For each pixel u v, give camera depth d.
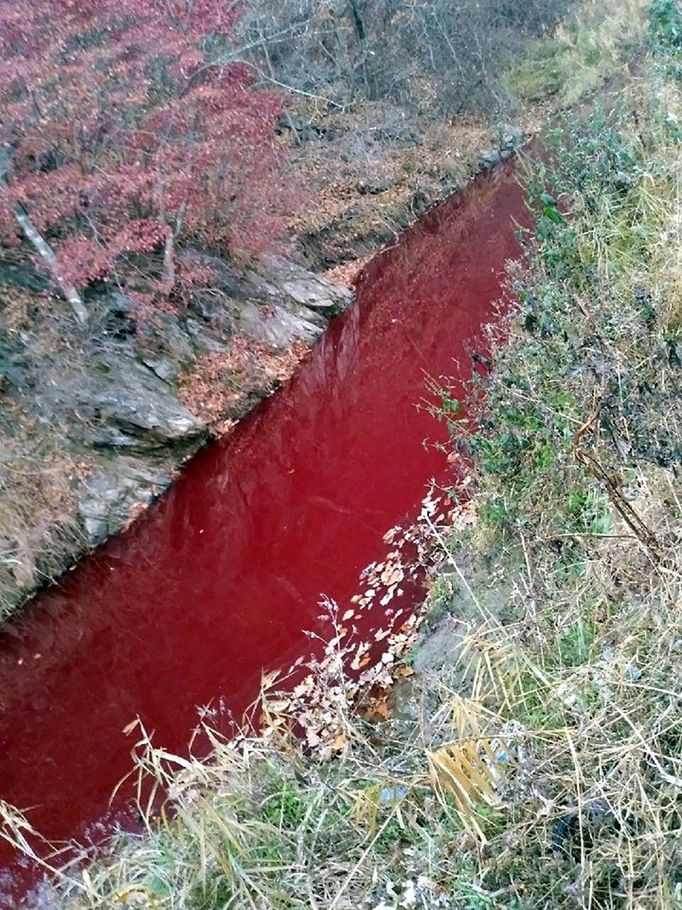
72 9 8.38
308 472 7.70
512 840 2.43
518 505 4.55
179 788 3.22
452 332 9.39
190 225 9.81
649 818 2.30
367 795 2.84
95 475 7.75
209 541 7.16
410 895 2.41
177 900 2.69
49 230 8.80
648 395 3.66
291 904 2.59
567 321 4.98
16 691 5.97
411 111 16.66
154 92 9.16
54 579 6.96
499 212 13.22
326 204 13.57
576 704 2.74
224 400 9.13
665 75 7.93
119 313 8.97
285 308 10.77
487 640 3.46
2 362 7.94
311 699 4.93
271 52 14.41
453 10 17.70
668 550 2.95
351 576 6.02
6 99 8.09
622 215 6.22
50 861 4.48
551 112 16.48
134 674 5.82
